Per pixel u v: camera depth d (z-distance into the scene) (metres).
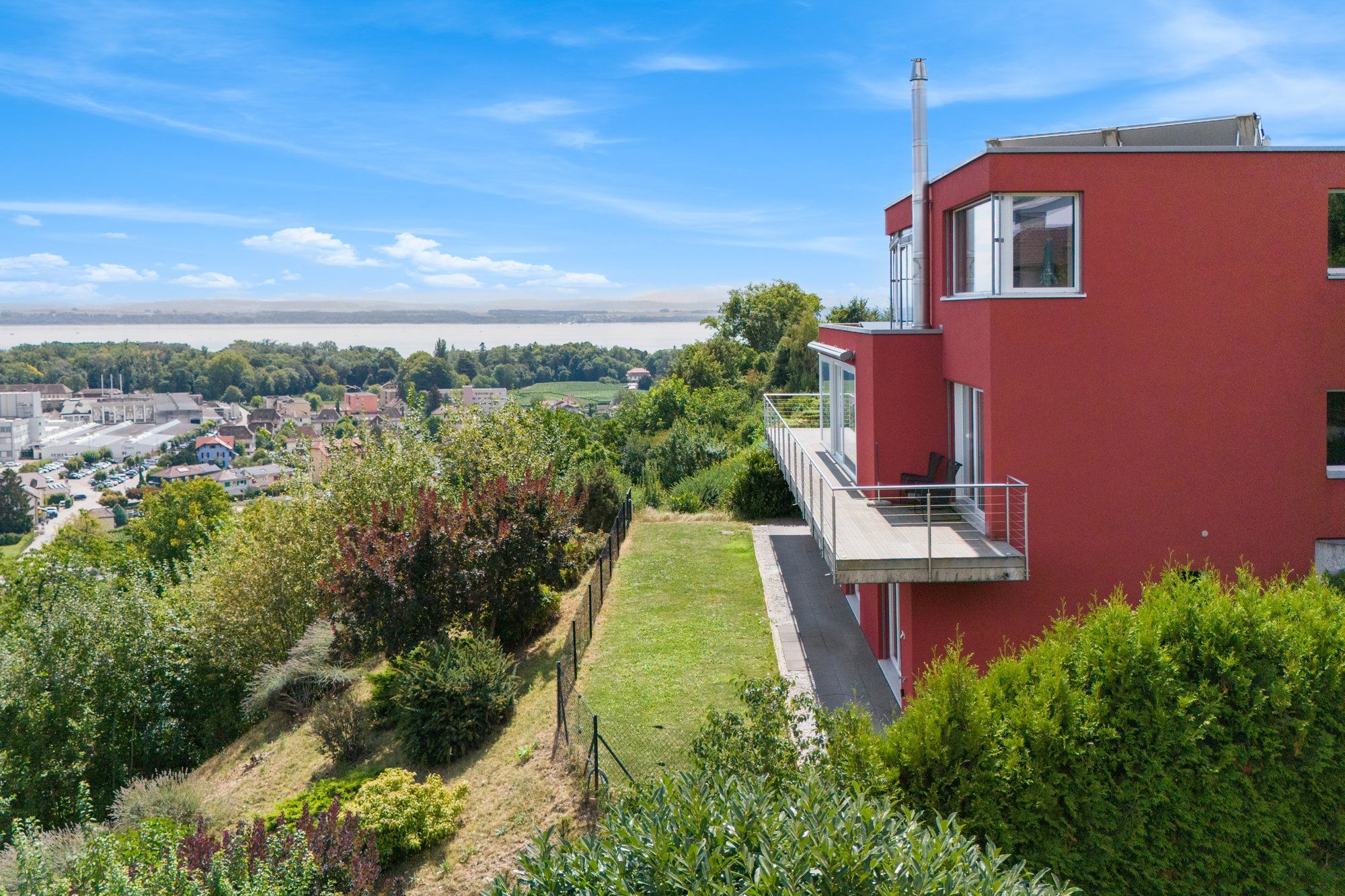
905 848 4.93
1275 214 10.96
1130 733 7.23
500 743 12.16
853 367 15.46
